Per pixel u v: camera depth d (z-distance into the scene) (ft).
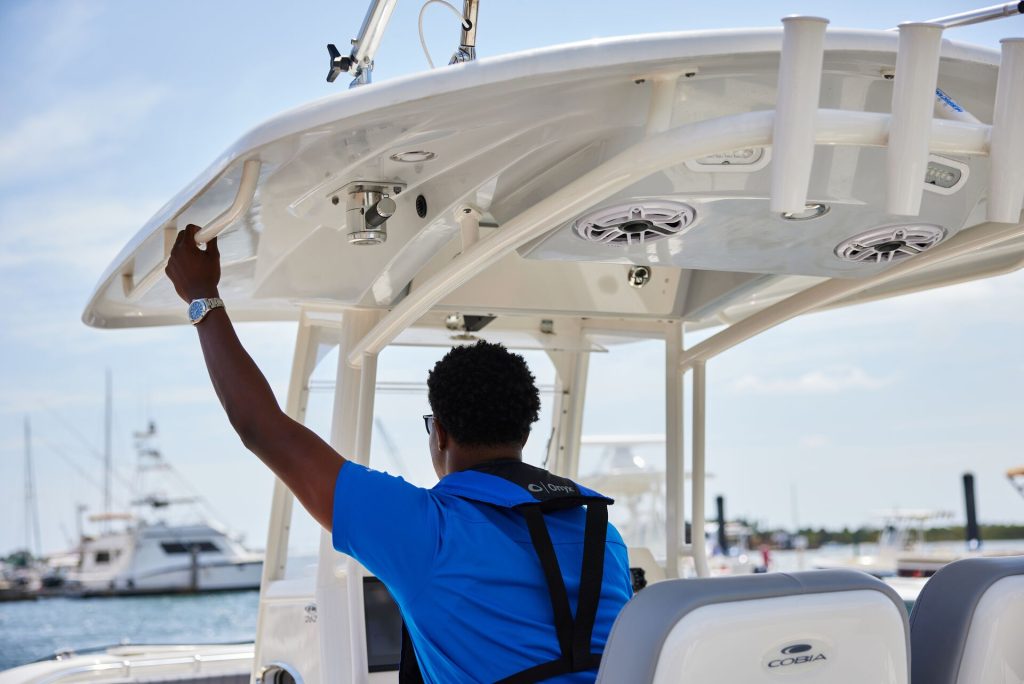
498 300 11.23
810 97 5.60
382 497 6.04
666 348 12.71
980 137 6.08
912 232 7.71
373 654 10.79
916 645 7.44
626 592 6.61
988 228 8.15
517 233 6.81
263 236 9.09
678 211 7.26
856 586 6.09
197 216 8.02
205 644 16.65
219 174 7.15
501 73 6.03
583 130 6.86
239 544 166.20
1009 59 5.96
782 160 5.67
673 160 5.94
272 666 12.37
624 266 11.69
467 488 6.31
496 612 6.07
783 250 8.14
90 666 14.34
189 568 163.84
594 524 6.40
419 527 6.03
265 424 6.25
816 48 5.57
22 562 210.38
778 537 164.66
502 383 6.61
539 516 6.23
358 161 7.30
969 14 7.05
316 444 6.21
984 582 7.20
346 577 10.94
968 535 58.85
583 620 6.15
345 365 10.93
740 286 11.15
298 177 7.57
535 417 6.77
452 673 6.08
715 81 6.40
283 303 11.59
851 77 6.57
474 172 7.61
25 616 163.22
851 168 6.88
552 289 11.40
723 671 5.73
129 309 11.34
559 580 6.15
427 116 6.59
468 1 9.12
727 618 5.69
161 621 159.63
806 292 9.81
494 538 6.16
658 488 12.96
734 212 7.29
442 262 10.52
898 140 5.76
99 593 162.81
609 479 12.89
